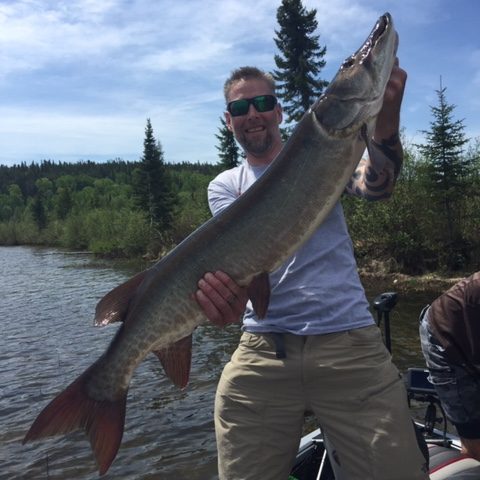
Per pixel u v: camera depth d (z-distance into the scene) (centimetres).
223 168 4462
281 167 272
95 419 284
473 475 317
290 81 3391
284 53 3406
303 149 267
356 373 279
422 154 2162
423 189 2150
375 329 299
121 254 4366
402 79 250
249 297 278
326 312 287
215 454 670
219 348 1173
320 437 425
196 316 287
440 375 328
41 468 659
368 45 254
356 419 278
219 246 279
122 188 12238
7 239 7994
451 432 594
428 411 399
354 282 300
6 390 938
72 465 664
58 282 2536
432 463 340
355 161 262
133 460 666
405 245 2123
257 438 296
